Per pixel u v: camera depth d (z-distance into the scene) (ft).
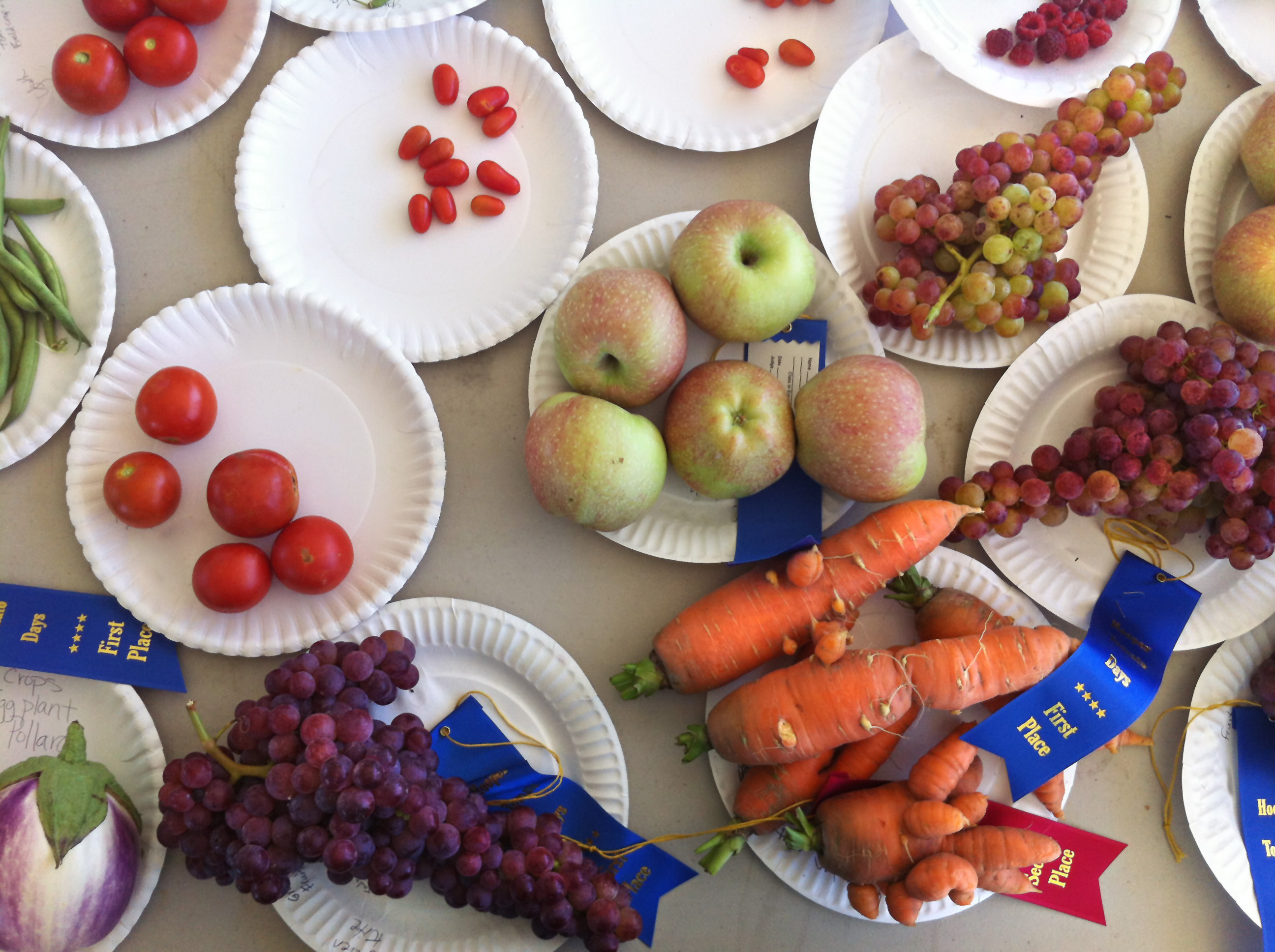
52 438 3.23
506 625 3.17
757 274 2.87
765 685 2.98
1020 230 3.05
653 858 3.17
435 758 2.94
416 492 3.20
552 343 3.21
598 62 3.37
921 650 2.98
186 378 2.99
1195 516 3.15
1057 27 3.29
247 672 3.19
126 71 3.18
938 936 3.31
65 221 3.22
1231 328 3.21
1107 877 3.38
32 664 3.06
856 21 3.45
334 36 3.25
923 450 2.95
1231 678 3.39
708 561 3.20
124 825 2.94
